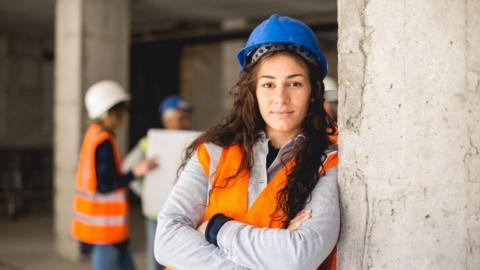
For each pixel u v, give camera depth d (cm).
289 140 154
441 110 130
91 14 584
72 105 584
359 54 142
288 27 150
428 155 132
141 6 775
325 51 922
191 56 979
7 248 630
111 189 321
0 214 873
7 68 1095
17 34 1077
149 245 373
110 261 323
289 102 149
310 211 143
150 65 1038
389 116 136
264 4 746
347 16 144
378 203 138
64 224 592
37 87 1133
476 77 128
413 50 132
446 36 129
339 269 147
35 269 536
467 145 130
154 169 365
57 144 605
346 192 146
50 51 1123
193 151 162
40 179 962
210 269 141
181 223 151
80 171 332
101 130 331
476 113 129
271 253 136
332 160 152
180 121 427
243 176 151
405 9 133
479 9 128
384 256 138
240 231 140
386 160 137
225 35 860
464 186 130
